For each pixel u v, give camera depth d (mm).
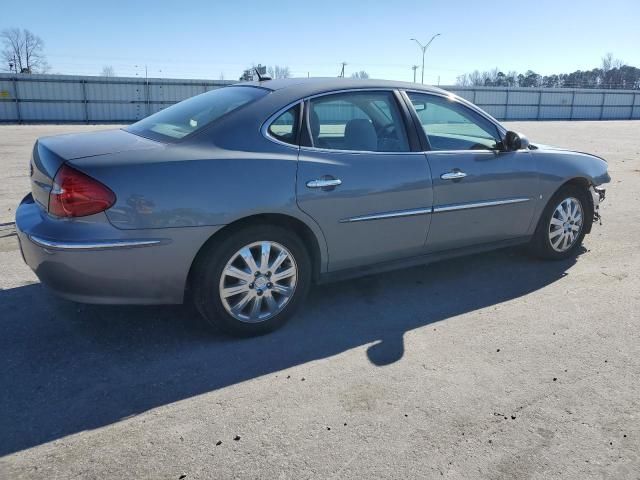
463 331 3637
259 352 3311
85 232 2893
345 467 2330
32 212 3246
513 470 2336
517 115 51250
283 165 3340
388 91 3953
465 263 5012
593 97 53312
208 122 3361
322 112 3627
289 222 3488
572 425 2648
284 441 2486
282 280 3529
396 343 3455
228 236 3232
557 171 4699
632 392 2939
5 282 4262
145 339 3434
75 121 36750
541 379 3055
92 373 3035
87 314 3746
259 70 4449
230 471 2289
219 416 2666
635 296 4270
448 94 4273
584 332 3643
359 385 2961
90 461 2330
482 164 4242
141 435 2512
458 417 2691
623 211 7207
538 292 4336
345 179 3562
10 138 18531
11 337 3412
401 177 3801
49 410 2688
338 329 3639
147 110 38875
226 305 3328
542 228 4855
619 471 2344
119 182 2910
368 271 3920
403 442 2496
